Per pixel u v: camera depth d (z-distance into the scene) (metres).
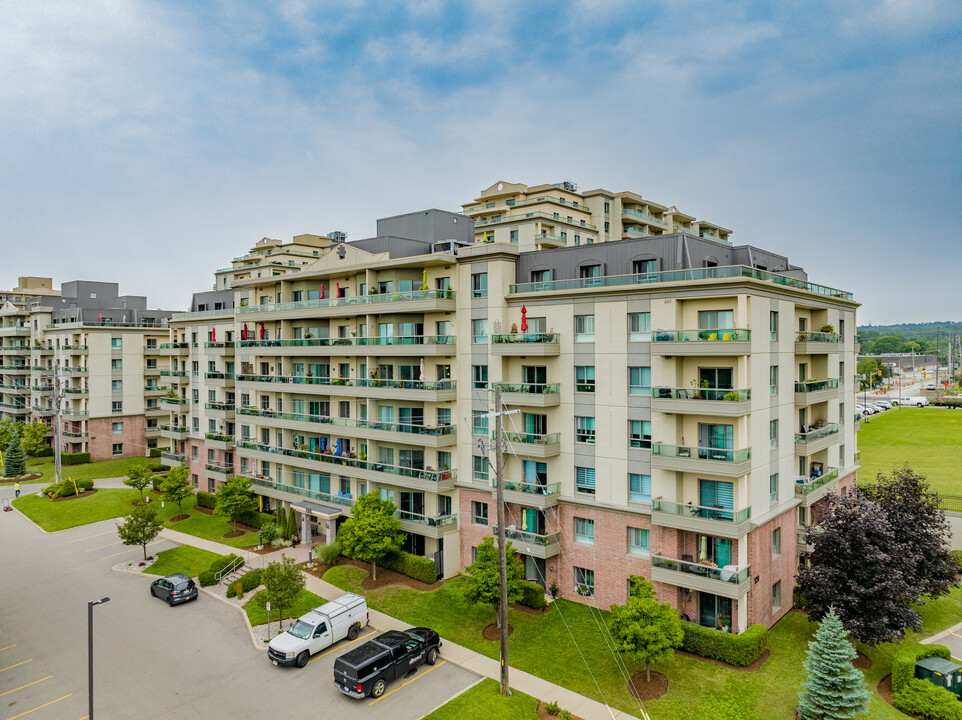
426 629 31.02
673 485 32.38
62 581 41.78
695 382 32.50
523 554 38.91
